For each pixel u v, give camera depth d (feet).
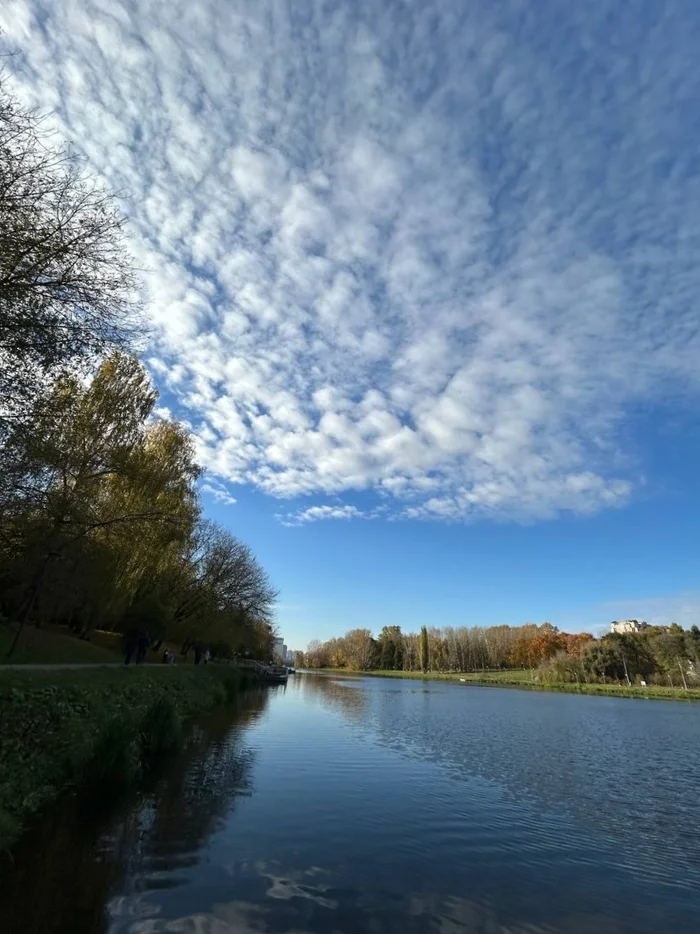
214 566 158.71
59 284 34.35
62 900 23.00
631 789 55.88
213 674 140.26
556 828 40.81
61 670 61.41
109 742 40.40
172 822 34.22
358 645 573.74
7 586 88.48
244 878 26.84
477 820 41.22
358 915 24.20
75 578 88.38
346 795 45.34
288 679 302.04
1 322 32.35
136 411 77.00
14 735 37.29
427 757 67.56
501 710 146.41
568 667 328.90
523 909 26.50
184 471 100.42
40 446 42.14
